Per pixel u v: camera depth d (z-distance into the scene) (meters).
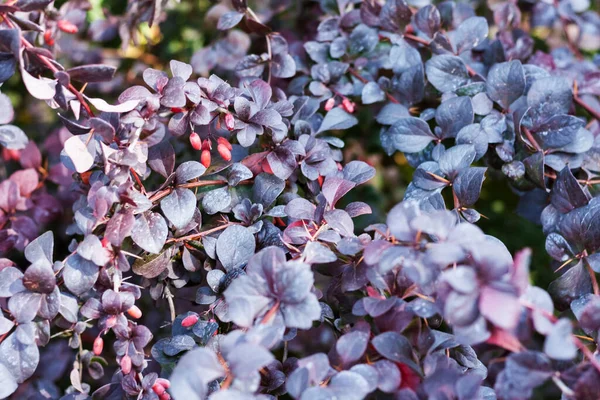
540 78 0.66
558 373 0.53
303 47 0.75
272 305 0.54
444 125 0.65
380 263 0.53
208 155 0.61
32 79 0.57
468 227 0.52
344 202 0.77
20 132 0.69
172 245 0.62
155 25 0.80
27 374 0.57
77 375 0.62
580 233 0.61
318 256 0.56
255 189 0.63
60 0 0.80
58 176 0.73
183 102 0.59
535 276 0.76
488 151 0.67
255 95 0.62
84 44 0.81
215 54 0.77
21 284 0.57
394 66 0.69
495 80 0.65
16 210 0.70
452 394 0.53
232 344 0.52
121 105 0.59
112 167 0.58
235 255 0.60
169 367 0.61
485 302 0.50
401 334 0.56
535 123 0.64
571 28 0.83
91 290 0.62
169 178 0.60
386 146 0.67
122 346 0.59
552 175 0.66
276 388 0.58
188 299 0.66
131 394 0.59
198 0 0.83
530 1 0.79
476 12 0.81
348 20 0.72
